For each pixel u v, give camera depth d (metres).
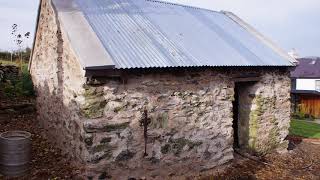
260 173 8.04
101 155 5.85
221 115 7.81
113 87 5.94
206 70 7.37
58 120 7.61
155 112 6.54
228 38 9.27
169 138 6.81
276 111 9.68
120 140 6.08
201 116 7.36
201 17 9.91
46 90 8.67
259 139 9.21
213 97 7.59
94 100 5.75
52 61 7.83
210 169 7.67
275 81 9.54
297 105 28.88
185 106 7.03
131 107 6.19
